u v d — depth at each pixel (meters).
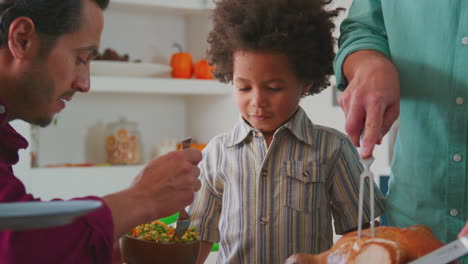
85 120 2.87
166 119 3.09
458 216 0.86
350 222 1.05
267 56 0.97
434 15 0.85
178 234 0.86
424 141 0.88
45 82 0.73
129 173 2.67
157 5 2.77
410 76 0.89
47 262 0.60
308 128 1.07
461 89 0.84
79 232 0.62
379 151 2.43
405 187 0.92
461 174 0.85
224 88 2.81
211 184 1.11
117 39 2.92
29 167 2.40
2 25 0.70
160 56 3.04
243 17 1.01
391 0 0.90
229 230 1.06
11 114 0.75
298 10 1.04
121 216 0.70
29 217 0.40
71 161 2.84
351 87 0.77
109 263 0.66
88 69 0.79
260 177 1.04
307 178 1.04
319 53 1.05
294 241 1.02
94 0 0.77
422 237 0.61
